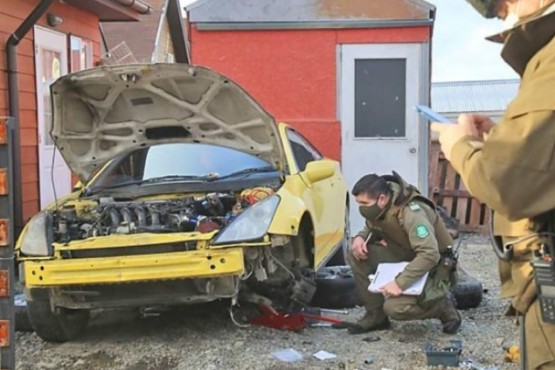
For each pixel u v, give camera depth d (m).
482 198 1.62
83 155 5.68
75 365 4.41
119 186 5.61
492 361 4.27
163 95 5.12
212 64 8.73
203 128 5.43
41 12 7.38
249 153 5.47
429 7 8.37
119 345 4.78
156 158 5.78
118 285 4.55
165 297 4.54
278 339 4.80
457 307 5.46
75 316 4.93
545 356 1.78
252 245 4.39
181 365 4.34
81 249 4.44
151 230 4.61
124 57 15.41
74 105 5.26
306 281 5.25
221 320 5.24
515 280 1.88
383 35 8.52
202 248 4.38
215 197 4.99
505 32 1.75
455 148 1.76
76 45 9.49
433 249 4.51
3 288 3.06
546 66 1.61
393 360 4.33
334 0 8.51
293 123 8.69
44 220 4.70
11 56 7.45
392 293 4.58
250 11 8.62
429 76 8.51
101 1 9.05
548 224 1.74
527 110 1.57
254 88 8.73
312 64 8.65
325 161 5.97
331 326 5.08
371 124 8.66
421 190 8.60
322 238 5.60
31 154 8.11
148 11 10.69
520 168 1.56
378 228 4.82
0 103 7.33
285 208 4.64
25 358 4.56
